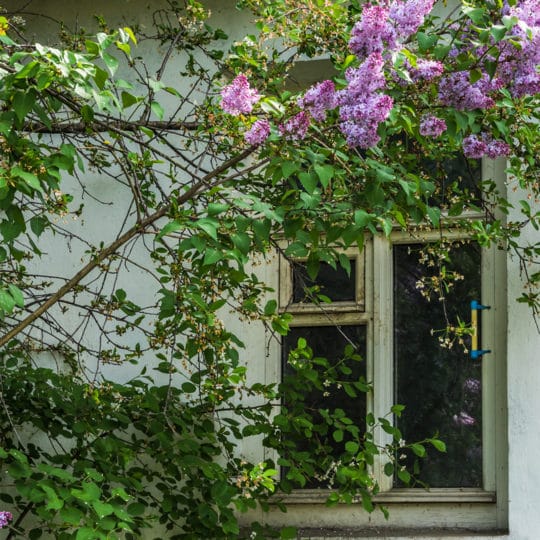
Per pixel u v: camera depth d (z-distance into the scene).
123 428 6.81
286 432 7.08
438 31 5.44
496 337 7.18
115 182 7.82
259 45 6.44
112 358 6.44
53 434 6.73
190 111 7.59
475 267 7.30
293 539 7.02
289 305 7.54
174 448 7.03
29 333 7.57
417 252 7.42
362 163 5.37
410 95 5.30
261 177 6.49
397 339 7.40
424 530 7.10
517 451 6.84
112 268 7.75
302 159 5.15
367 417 6.85
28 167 5.06
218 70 7.68
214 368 6.19
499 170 7.26
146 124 5.84
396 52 4.97
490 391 7.16
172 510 6.87
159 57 7.93
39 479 6.10
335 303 7.49
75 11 8.11
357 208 5.41
